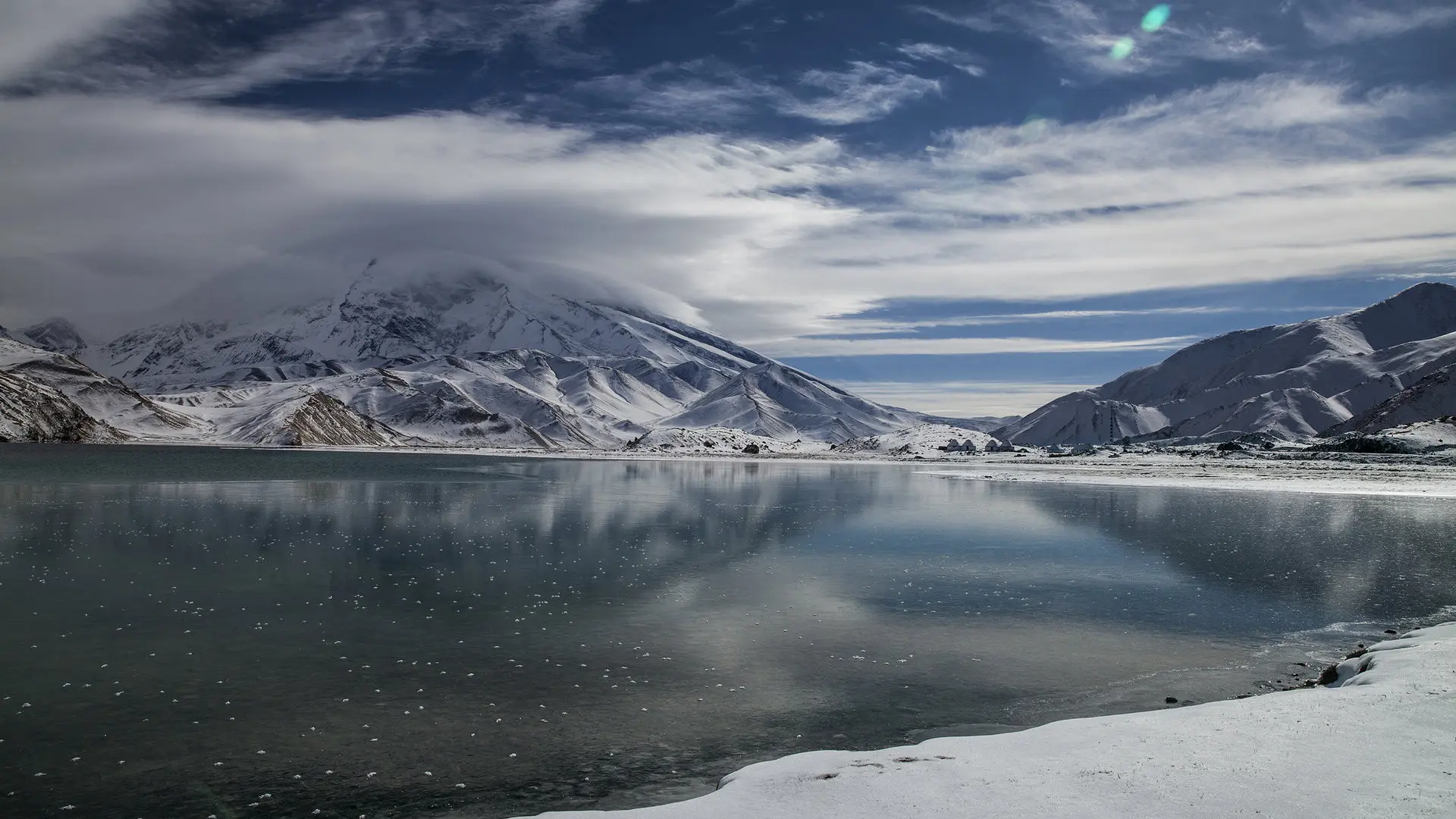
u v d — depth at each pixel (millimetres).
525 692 16969
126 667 18406
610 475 94000
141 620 22469
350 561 31516
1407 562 32344
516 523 43594
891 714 15773
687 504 56094
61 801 12320
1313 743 12031
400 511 48750
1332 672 17109
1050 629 22141
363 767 13477
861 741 14438
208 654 19422
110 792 12602
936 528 42938
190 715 15625
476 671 18297
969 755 12352
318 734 14781
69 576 28125
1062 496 63750
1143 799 10391
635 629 21938
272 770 13336
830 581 28438
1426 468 99000
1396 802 9953
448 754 13969
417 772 13281
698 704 16375
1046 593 26609
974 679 17922
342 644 20312
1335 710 13500
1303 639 21156
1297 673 18250
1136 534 40469
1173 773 11188
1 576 28125
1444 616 23531
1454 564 32031
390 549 34469
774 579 28641
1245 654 19812
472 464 121562
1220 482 79375
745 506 54688
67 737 14586
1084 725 13594
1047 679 17859
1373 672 15742
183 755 13891
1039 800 10500
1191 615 23688
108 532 38531
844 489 71750
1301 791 10383
